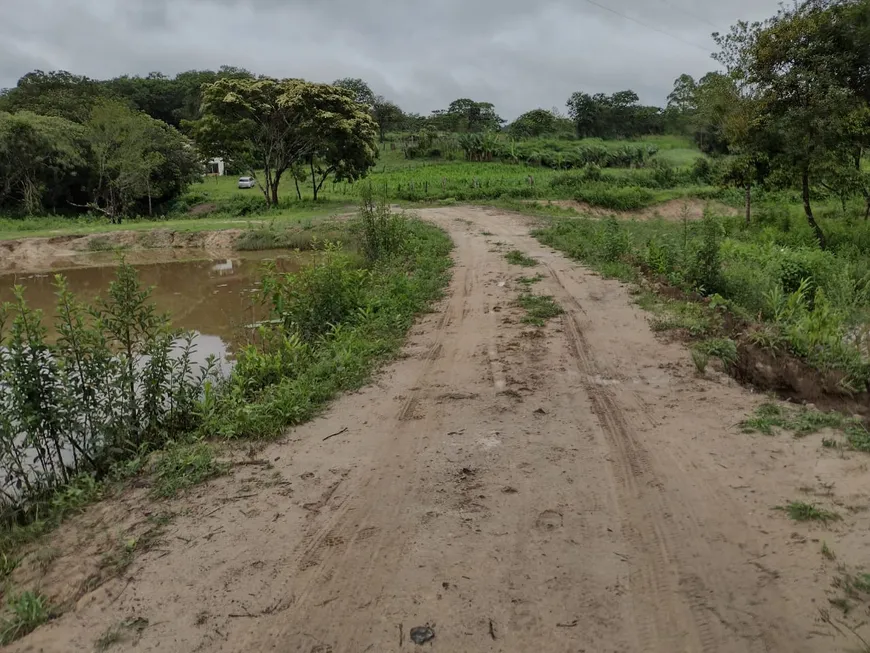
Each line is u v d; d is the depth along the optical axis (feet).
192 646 9.82
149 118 127.95
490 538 11.99
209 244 78.18
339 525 12.94
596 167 140.97
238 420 18.19
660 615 9.71
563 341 24.84
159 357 19.52
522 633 9.48
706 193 121.19
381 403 19.83
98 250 76.64
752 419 16.29
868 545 10.86
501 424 17.37
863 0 47.44
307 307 30.19
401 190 123.24
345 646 9.52
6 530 14.30
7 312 17.40
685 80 250.57
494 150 195.93
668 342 23.70
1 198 116.57
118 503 14.89
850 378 19.24
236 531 13.04
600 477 14.07
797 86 50.42
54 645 10.14
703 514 12.35
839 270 37.04
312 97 104.83
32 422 16.14
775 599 9.84
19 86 194.70
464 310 31.40
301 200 118.93
